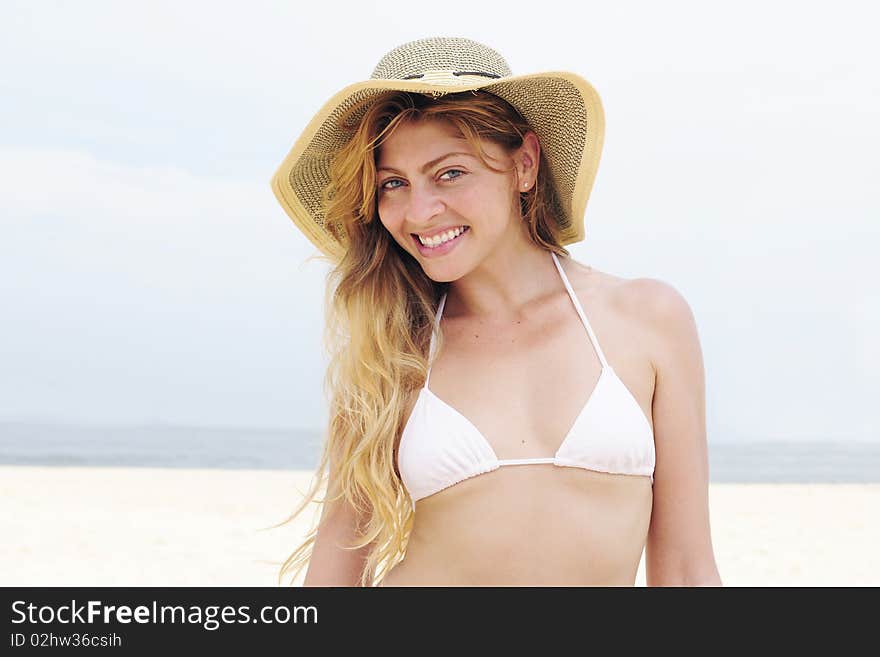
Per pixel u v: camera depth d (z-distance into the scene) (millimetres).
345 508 3006
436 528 2682
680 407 2727
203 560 12344
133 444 52031
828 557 13852
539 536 2574
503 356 2797
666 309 2756
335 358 3033
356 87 2658
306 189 3180
